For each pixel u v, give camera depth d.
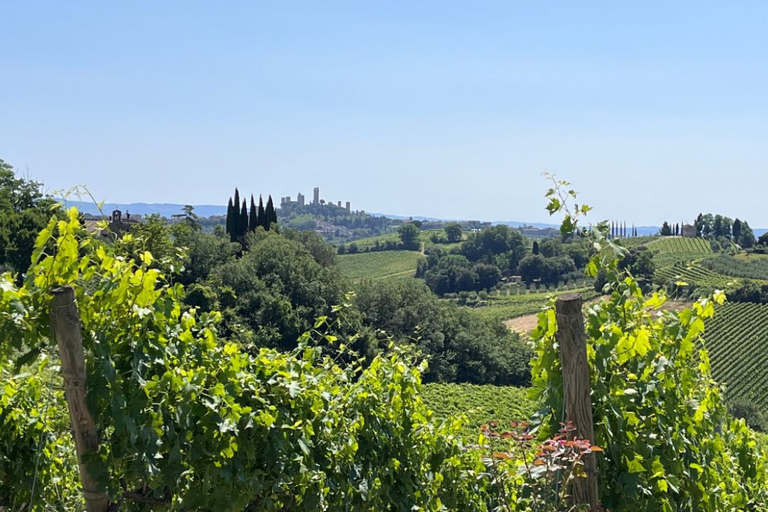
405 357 5.11
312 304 45.75
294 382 3.98
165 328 3.52
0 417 3.93
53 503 4.22
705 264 112.00
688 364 4.94
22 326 2.97
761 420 53.62
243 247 62.47
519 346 52.88
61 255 3.03
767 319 80.81
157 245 3.70
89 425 3.07
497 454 3.75
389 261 147.00
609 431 4.15
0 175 40.03
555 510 3.79
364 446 4.52
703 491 4.62
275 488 3.81
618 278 4.55
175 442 3.36
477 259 136.88
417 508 4.83
